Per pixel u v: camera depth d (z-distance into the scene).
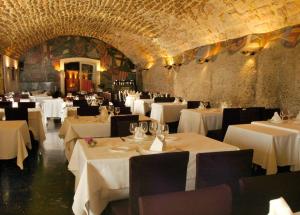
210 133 6.20
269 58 7.18
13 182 4.42
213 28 9.15
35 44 16.47
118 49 18.23
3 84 13.22
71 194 3.98
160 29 11.73
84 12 11.48
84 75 18.17
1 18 9.23
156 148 2.96
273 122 4.96
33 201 3.75
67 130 4.97
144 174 2.25
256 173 4.61
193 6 8.59
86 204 2.62
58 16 11.74
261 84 7.49
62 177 4.64
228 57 8.98
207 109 7.27
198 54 10.95
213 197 1.51
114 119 4.50
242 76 8.28
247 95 8.07
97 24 13.98
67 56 17.47
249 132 4.32
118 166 2.72
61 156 5.87
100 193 2.70
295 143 4.07
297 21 6.29
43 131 6.71
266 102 7.30
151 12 10.24
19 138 4.61
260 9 6.96
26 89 16.91
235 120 6.15
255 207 1.83
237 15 7.74
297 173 1.93
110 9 10.81
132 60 18.47
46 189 4.15
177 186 2.36
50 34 15.58
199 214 1.48
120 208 2.48
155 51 14.67
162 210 1.42
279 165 4.03
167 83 14.14
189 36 10.79
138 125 3.70
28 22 11.23
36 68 17.00
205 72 10.43
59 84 17.41
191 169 3.05
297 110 6.32
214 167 2.41
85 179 2.61
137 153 2.91
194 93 11.34
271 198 1.84
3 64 13.24
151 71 16.34
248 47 7.77
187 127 6.95
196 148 3.19
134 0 9.33
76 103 8.28
